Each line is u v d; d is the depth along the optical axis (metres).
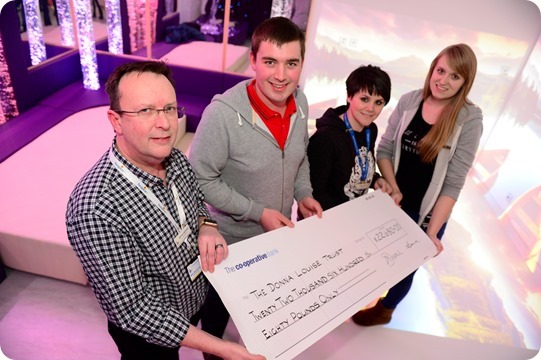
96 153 2.66
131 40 4.19
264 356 0.86
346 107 1.44
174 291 0.95
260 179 1.19
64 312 1.88
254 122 1.12
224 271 0.97
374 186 1.54
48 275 2.01
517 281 2.63
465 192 3.76
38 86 3.30
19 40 2.95
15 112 3.01
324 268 1.08
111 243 0.76
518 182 3.24
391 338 1.99
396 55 3.78
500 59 3.56
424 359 1.90
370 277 1.11
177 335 0.83
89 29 3.47
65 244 1.86
